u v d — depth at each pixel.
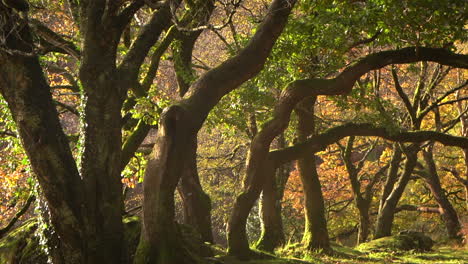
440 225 37.97
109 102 10.16
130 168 17.08
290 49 16.14
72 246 9.52
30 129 9.10
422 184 38.53
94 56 10.06
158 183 10.34
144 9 18.38
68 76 16.75
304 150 17.67
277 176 26.53
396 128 18.83
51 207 9.39
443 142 19.02
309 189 21.16
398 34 14.60
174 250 10.31
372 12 13.41
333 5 15.08
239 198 15.73
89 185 9.79
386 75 32.75
